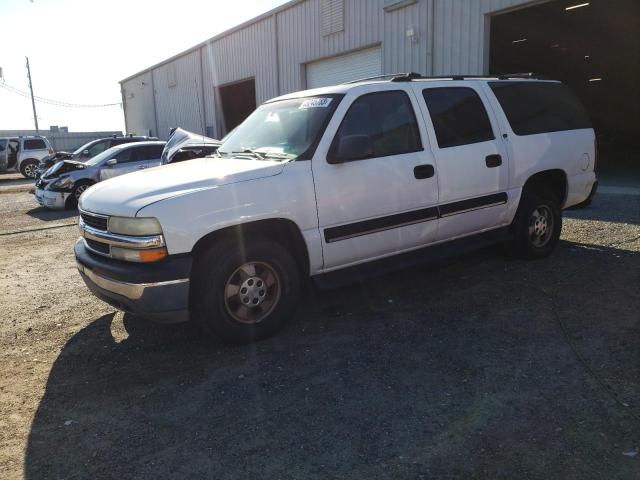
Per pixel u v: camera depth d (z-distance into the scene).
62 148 41.66
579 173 6.08
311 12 16.52
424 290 5.11
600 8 15.30
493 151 5.18
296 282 4.16
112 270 3.67
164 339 4.26
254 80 20.50
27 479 2.61
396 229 4.55
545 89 5.99
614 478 2.43
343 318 4.50
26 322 4.79
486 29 11.36
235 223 3.74
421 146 4.71
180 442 2.87
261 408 3.16
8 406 3.32
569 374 3.38
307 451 2.74
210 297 3.76
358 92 4.44
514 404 3.07
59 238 9.04
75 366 3.85
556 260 5.89
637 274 5.28
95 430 3.02
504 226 5.55
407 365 3.61
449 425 2.90
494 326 4.18
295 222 4.01
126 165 13.25
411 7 12.98
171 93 28.98
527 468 2.53
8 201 15.39
